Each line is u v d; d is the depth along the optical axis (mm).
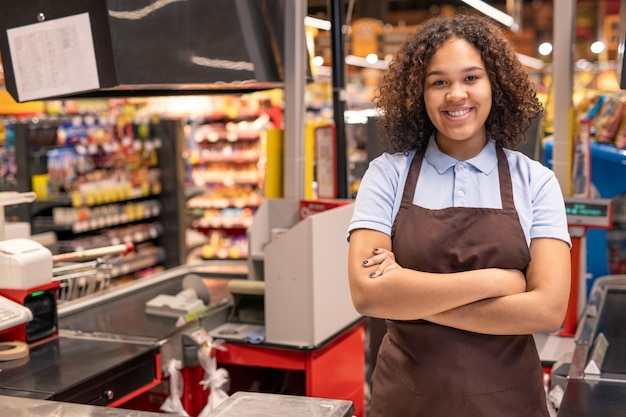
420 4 17234
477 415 1864
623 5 2736
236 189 9633
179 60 2893
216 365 3170
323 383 3088
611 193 3746
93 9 2762
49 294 2873
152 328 3045
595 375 2336
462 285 1802
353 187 5812
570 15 3088
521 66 1955
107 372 2508
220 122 9805
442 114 1886
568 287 1862
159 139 7523
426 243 1889
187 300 3266
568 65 3111
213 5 2959
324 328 3049
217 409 1443
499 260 1864
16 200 3051
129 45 2797
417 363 1914
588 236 3705
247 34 3072
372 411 2039
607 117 3773
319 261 2980
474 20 1927
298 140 3545
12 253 2738
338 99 4086
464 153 1961
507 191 1918
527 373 1906
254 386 3553
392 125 2023
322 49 7305
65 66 2887
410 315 1845
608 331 2850
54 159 6410
